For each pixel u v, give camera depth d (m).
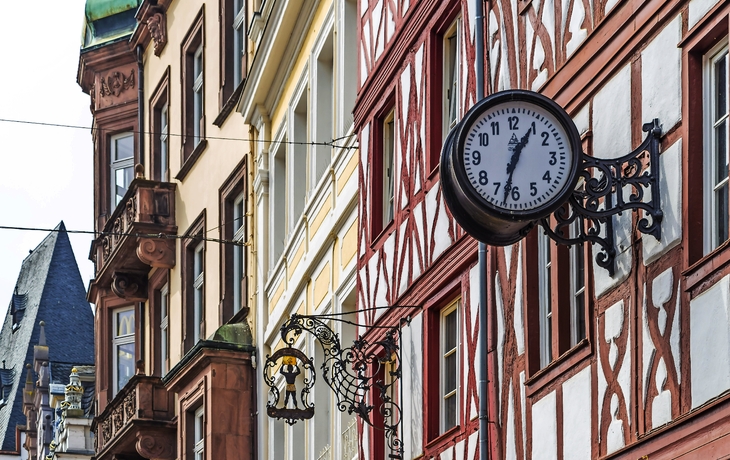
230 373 41.22
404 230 27.41
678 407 16.39
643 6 17.72
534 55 21.23
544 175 17.30
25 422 101.75
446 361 25.53
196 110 49.34
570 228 19.70
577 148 17.27
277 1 37.75
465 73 24.62
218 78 46.44
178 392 43.94
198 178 48.00
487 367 22.53
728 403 15.27
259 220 42.03
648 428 17.02
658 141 17.16
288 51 38.59
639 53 17.78
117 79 56.66
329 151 35.94
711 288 15.84
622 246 17.78
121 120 56.53
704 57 16.56
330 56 35.97
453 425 24.98
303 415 26.84
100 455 51.72
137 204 49.88
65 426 66.75
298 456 37.00
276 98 40.78
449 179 17.64
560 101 20.03
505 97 17.36
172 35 51.44
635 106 17.80
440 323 25.88
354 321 32.00
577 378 19.02
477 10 23.56
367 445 29.06
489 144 17.34
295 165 38.56
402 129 27.86
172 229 49.88
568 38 19.94
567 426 19.25
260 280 41.62
